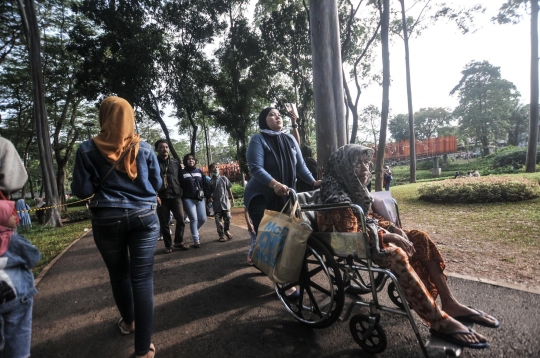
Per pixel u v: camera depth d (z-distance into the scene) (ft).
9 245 5.51
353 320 6.72
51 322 9.15
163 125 52.13
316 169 14.33
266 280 11.32
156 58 47.34
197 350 7.09
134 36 44.78
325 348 6.85
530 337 6.51
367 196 6.96
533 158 49.96
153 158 7.41
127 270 7.43
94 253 18.45
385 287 9.78
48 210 40.86
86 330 8.47
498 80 156.04
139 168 6.86
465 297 8.54
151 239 6.81
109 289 11.63
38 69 41.19
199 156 159.43
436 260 6.86
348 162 7.03
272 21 52.70
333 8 17.62
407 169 129.39
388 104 35.96
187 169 17.61
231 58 53.57
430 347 5.76
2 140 5.93
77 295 11.29
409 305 6.24
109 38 45.06
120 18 44.75
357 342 6.72
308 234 6.89
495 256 11.76
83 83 47.03
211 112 57.41
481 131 165.99
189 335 7.79
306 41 51.72
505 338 6.57
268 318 8.41
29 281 5.75
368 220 6.96
